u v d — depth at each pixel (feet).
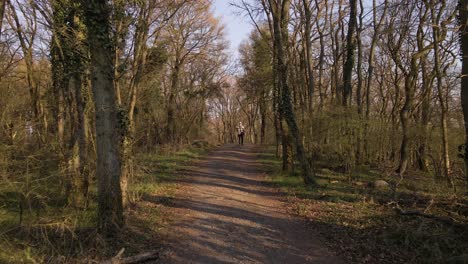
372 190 41.52
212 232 26.71
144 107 63.98
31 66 36.17
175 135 95.76
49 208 25.73
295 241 24.93
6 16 33.45
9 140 25.14
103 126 24.13
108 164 24.17
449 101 67.62
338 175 51.96
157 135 79.25
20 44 34.76
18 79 37.04
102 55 24.04
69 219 24.21
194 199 37.68
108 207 23.98
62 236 22.26
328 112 50.01
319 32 74.64
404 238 23.88
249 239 25.29
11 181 22.52
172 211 32.45
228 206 34.78
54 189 27.66
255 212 32.78
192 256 21.90
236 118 217.97
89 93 30.71
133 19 34.14
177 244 23.95
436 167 54.39
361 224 27.91
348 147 48.75
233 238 25.45
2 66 34.45
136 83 36.78
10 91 31.09
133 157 35.35
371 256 21.63
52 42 30.35
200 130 132.16
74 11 28.66
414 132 57.31
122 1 29.55
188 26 79.25
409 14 48.62
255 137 188.14
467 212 29.99
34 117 30.27
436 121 64.34
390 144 62.85
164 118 89.56
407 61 69.41
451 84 61.87
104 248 21.76
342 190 41.47
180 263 20.72
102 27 23.97
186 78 111.04
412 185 46.37
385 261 20.88
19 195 23.38
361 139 50.83
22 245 20.85
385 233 25.05
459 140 52.29
